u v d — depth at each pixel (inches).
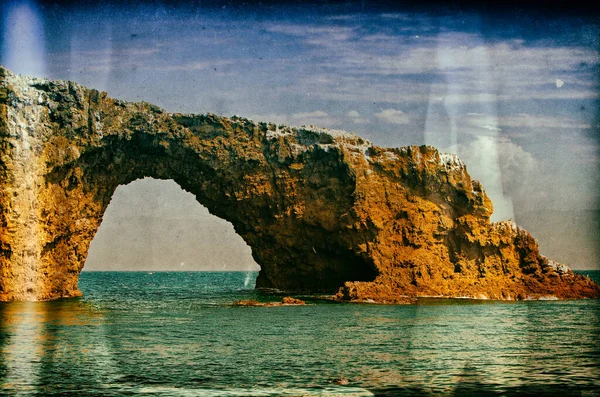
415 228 2755.9
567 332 1684.3
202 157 2706.7
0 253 2207.2
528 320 1924.2
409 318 1942.7
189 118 2721.5
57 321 1785.2
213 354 1342.3
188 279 6156.5
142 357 1305.4
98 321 1806.1
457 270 2755.9
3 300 2212.1
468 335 1617.9
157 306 2299.5
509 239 2795.3
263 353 1358.3
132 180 2743.6
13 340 1470.2
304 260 2925.7
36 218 2283.5
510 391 1065.5
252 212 2849.4
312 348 1417.3
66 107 2389.3
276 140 2783.0
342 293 2549.2
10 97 2229.3
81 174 2501.2
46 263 2391.7
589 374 1186.0
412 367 1232.8
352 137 2866.6
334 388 1075.3
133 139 2625.5
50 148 2346.2
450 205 2797.7
